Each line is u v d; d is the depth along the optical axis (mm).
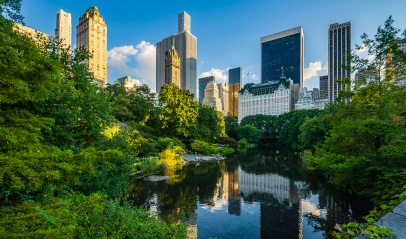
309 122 38594
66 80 10578
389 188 11250
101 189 11828
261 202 17891
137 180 23562
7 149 2891
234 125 84375
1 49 2588
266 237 12156
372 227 2420
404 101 13898
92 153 3113
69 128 10070
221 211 15914
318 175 26188
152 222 7750
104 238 5828
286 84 123688
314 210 15727
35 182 2439
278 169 32156
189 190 20828
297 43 195125
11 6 5191
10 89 2621
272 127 90375
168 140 36812
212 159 42156
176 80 194000
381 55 15359
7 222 2441
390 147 11641
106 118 13102
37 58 2791
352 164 14156
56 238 2426
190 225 13594
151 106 50250
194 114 47875
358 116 16734
